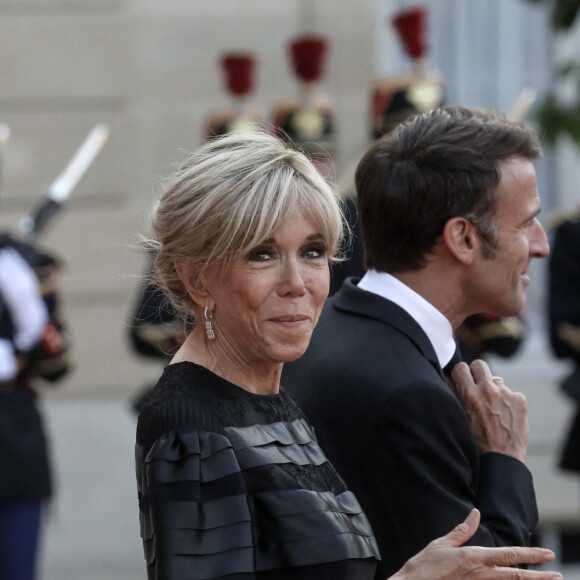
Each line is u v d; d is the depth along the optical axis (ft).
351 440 20.80
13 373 42.45
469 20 60.49
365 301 22.52
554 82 57.16
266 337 17.71
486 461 21.89
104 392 60.75
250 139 18.01
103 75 60.75
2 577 41.75
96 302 60.64
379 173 22.58
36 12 60.54
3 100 60.49
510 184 21.91
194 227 17.43
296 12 60.49
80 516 58.59
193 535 16.35
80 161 48.57
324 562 17.28
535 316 59.93
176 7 60.75
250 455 17.22
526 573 17.53
